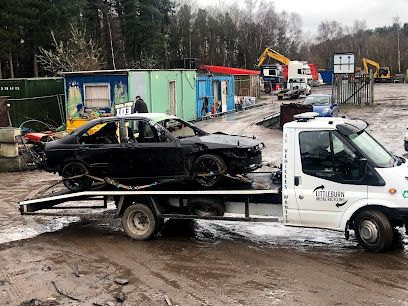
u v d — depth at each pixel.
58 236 9.56
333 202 7.75
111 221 10.59
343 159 7.70
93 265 7.87
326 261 7.57
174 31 83.19
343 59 38.62
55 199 9.58
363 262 7.42
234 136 9.59
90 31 53.81
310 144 7.87
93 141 9.66
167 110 25.39
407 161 8.31
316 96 27.30
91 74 22.38
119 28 58.00
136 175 9.36
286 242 8.62
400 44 114.81
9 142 16.41
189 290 6.73
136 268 7.66
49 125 25.25
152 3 58.31
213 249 8.41
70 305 6.43
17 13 40.75
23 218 10.94
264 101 48.97
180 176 9.02
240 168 8.75
